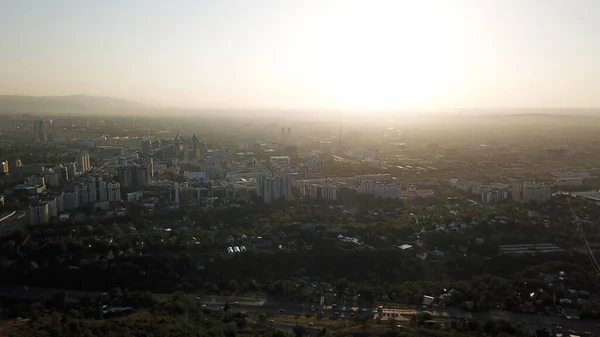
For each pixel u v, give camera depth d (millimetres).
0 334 171375
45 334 170125
